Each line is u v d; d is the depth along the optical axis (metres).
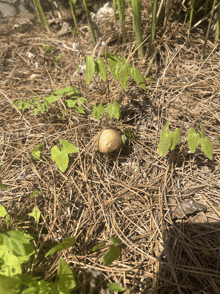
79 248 0.30
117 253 0.25
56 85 0.49
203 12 0.52
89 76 0.31
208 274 0.26
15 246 0.20
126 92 0.44
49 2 0.68
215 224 0.31
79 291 0.27
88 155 0.38
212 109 0.41
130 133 0.38
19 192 0.35
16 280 0.21
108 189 0.35
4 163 0.38
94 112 0.34
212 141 0.38
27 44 0.61
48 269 0.27
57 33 0.64
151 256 0.28
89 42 0.58
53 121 0.43
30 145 0.40
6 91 0.49
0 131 0.43
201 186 0.34
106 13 0.61
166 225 0.31
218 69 0.46
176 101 0.43
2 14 0.70
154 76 0.47
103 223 0.32
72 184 0.35
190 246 0.29
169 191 0.34
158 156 0.37
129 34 0.53
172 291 0.26
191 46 0.50
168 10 0.46
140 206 0.33
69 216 0.32
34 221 0.32
